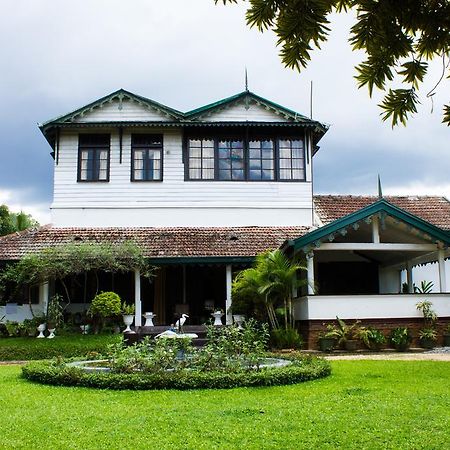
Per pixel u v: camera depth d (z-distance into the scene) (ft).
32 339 61.41
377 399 28.58
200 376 33.45
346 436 21.26
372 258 77.15
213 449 19.81
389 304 60.90
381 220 61.67
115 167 77.46
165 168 77.66
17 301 70.08
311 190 78.18
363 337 58.39
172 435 21.71
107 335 62.85
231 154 78.48
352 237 69.00
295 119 77.71
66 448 20.12
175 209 77.00
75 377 34.99
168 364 35.94
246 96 78.79
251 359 36.68
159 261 67.46
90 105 76.84
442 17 9.19
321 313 59.98
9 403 29.22
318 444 20.31
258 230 75.46
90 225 76.48
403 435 21.39
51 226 76.23
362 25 9.24
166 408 26.91
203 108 77.61
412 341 60.44
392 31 9.27
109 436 21.72
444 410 25.64
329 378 36.70
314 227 75.41
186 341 38.40
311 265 61.21
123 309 66.08
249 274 60.75
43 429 23.07
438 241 63.00
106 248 65.57
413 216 62.18
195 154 78.33
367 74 9.55
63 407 27.86
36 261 63.31
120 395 31.42
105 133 78.18
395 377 36.78
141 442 20.81
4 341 60.70
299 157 78.95
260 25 9.39
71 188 77.20
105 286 74.79
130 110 77.92
